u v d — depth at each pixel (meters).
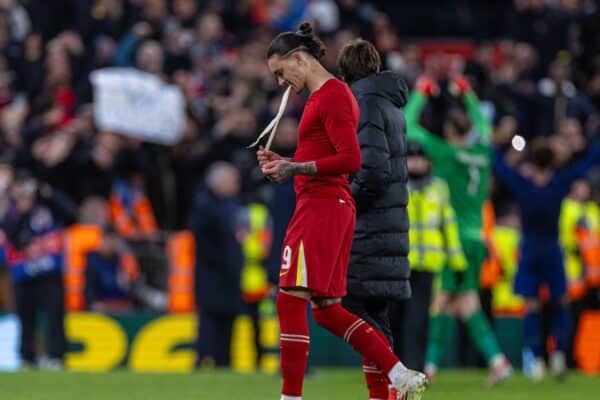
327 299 26.42
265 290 53.69
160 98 59.72
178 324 55.97
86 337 55.09
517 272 46.59
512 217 56.06
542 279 46.16
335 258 25.91
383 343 26.42
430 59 74.25
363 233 27.91
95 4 69.31
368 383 27.66
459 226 42.34
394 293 28.09
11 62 67.62
